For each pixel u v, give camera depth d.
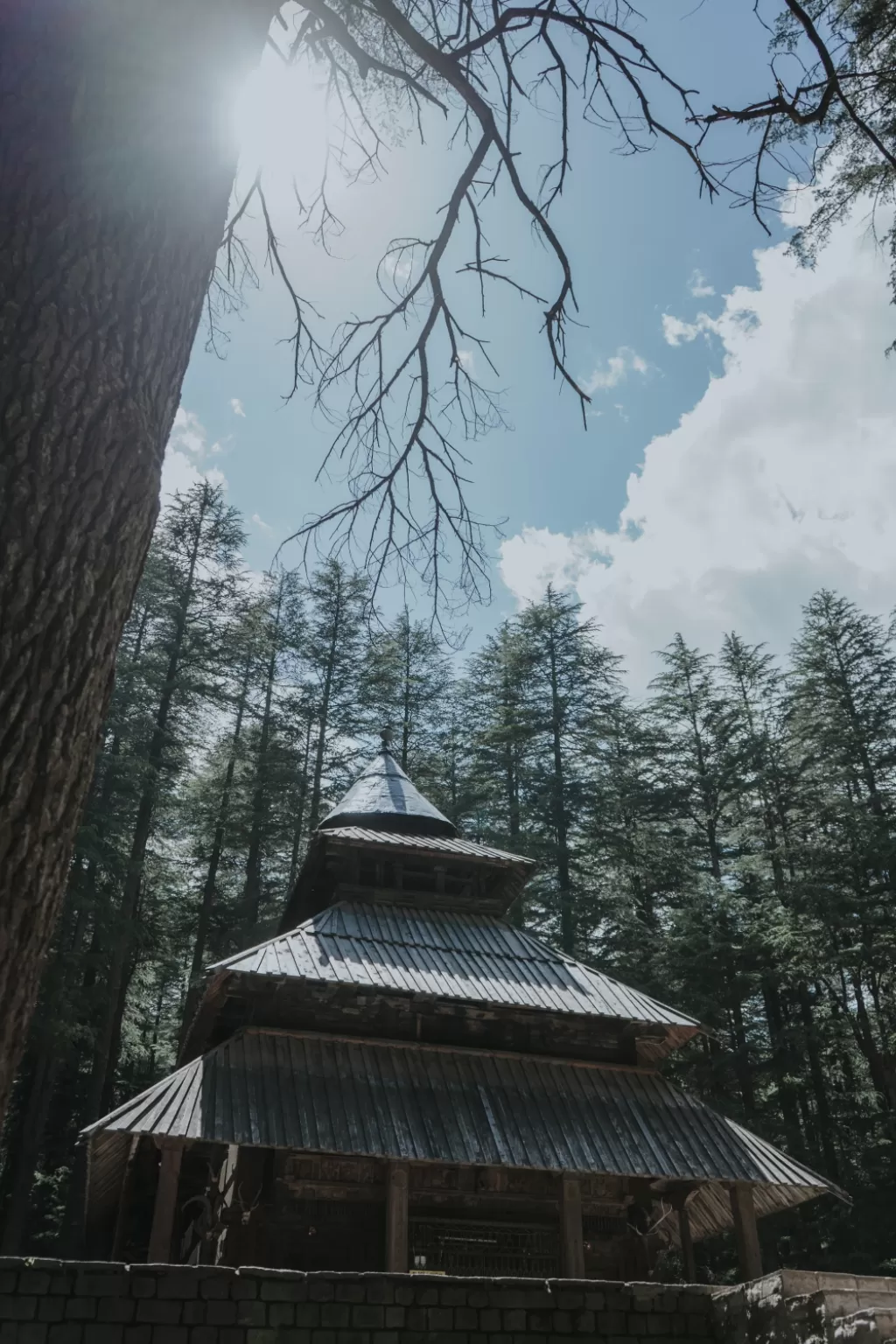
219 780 40.22
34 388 2.71
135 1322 9.05
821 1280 9.59
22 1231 26.00
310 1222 14.78
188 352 3.33
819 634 40.66
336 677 41.78
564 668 42.34
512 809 39.34
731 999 32.50
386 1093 15.12
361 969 16.62
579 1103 16.09
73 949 29.70
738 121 5.32
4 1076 2.30
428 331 5.53
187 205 3.25
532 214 5.24
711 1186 16.72
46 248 2.84
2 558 2.54
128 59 3.06
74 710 2.61
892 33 7.55
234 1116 13.77
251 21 3.47
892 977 31.31
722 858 41.69
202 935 36.53
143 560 2.99
